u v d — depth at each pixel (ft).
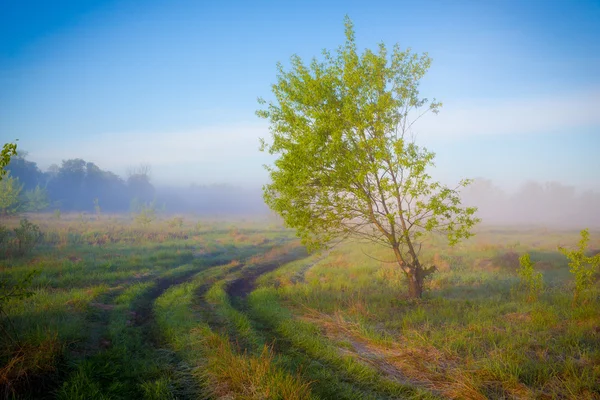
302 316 37.83
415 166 36.29
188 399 20.54
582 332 27.89
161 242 100.53
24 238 67.36
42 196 196.65
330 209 41.50
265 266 78.28
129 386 21.72
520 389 20.52
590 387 19.62
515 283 53.42
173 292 47.62
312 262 83.82
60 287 47.34
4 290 25.79
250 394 20.01
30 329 27.04
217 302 43.57
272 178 41.06
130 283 53.06
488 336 28.37
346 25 40.40
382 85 40.75
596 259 36.19
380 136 39.96
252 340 29.43
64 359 23.73
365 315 37.04
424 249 92.53
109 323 34.01
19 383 19.95
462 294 48.75
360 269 68.23
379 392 21.38
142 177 354.13
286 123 41.96
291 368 24.12
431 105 41.73
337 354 26.32
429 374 23.24
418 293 44.04
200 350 26.99
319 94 38.91
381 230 43.16
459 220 37.65
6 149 22.85
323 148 38.88
